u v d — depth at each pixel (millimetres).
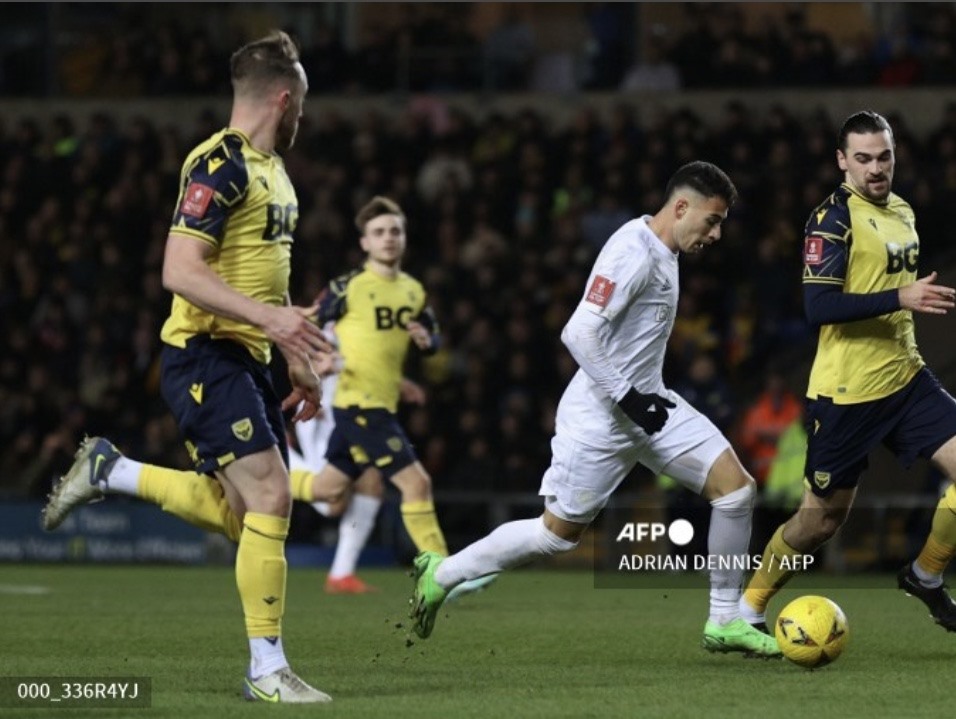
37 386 75000
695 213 28891
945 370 69375
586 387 29406
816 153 76312
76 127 88812
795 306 72688
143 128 84375
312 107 87062
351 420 44875
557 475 29453
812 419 31109
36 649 32250
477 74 87062
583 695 25000
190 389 24969
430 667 29156
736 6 85562
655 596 48750
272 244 25297
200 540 65562
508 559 29812
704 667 29047
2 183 86062
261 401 25031
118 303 77062
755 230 76000
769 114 78562
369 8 90062
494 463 67562
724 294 73000
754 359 71375
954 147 75812
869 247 30484
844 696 24891
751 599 31234
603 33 85625
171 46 88812
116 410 74062
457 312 73438
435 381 71750
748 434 62656
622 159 77875
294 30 90125
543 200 79938
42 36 90062
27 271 80938
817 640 28219
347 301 44938
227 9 90250
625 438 29312
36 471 70375
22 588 51469
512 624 38375
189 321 25125
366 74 87125
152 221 81625
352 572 50062
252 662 24516
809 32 82438
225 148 24656
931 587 31531
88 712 23141
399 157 82375
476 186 81000
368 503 49812
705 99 82875
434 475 68000
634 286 28562
